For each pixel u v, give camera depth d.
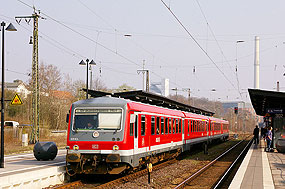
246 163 18.92
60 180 14.28
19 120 57.16
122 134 14.54
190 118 27.39
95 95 22.11
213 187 14.01
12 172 14.55
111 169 14.66
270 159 21.17
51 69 62.59
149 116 17.41
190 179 15.38
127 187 13.30
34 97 33.09
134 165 15.23
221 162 23.34
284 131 28.31
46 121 56.62
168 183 14.81
